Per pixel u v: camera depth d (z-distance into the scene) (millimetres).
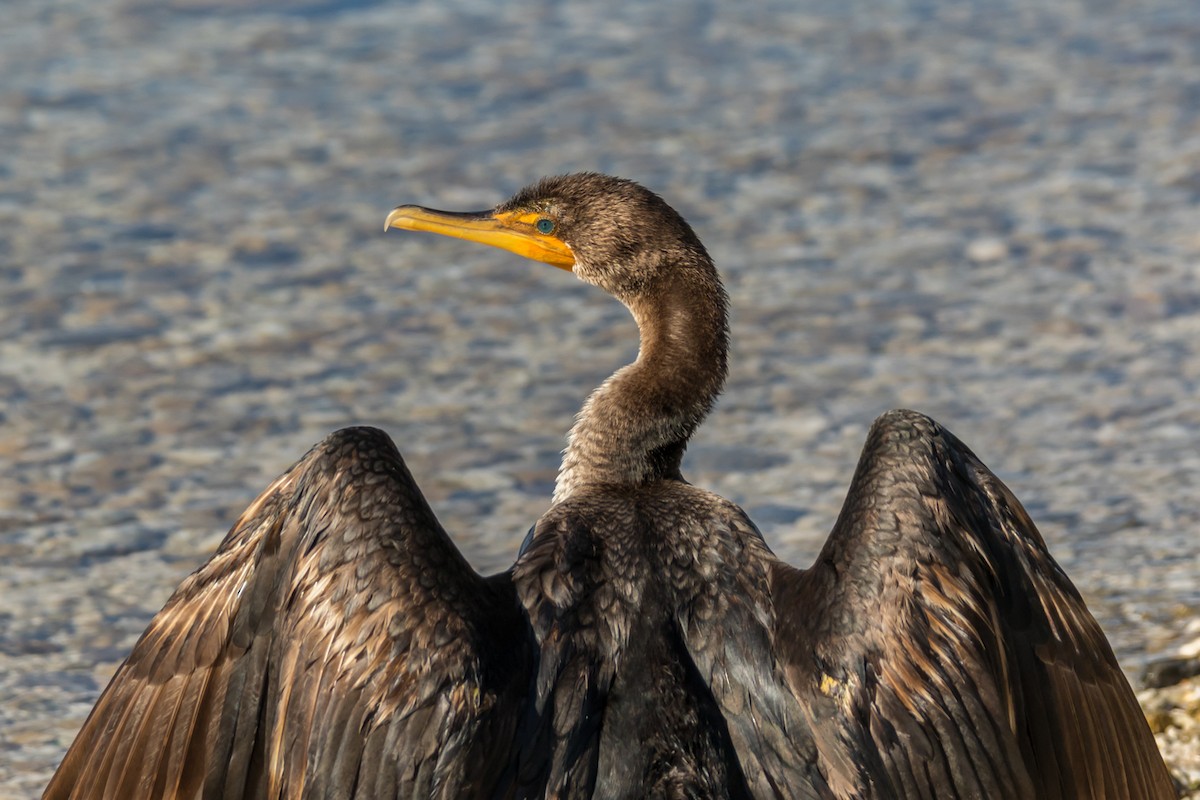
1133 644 10109
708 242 18000
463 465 13320
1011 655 6383
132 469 13250
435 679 6023
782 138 21094
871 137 21125
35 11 25531
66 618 10984
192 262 17469
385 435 6320
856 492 6348
